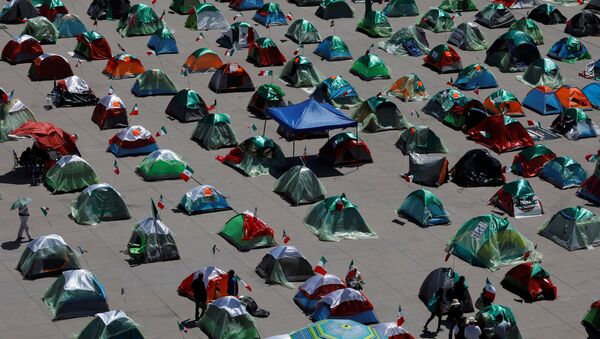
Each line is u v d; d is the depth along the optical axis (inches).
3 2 4852.4
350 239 2947.8
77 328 2486.5
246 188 3208.7
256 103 3730.3
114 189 2999.5
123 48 4284.0
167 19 4662.9
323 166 3388.3
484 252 2859.3
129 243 2812.5
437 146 3513.8
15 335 2444.6
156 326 2502.5
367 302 2551.7
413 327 2549.2
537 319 2630.4
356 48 4424.2
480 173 3309.5
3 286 2640.3
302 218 3046.3
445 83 4106.8
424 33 4429.1
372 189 3253.0
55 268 2696.9
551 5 4889.3
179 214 3034.0
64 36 4375.0
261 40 4190.5
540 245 2982.3
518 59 4256.9
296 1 4938.5
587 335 2568.9
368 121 3644.2
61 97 3722.9
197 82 4001.0
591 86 3956.7
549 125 3782.0
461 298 2576.3
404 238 2972.4
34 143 3230.8
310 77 4013.3
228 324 2431.1
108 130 3548.2
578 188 3319.4
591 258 2930.6
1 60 4136.3
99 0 4613.7
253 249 2864.2
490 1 5132.9
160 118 3661.4
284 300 2632.9
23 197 3075.8
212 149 3442.4
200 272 2586.1
